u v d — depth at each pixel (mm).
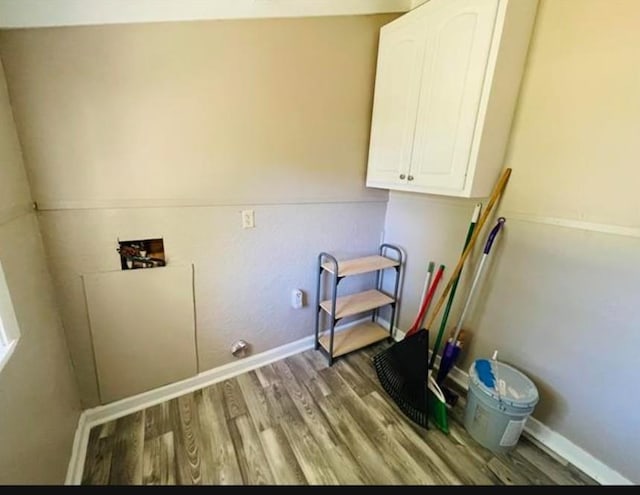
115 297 1465
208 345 1796
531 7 1244
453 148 1427
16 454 856
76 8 1120
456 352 1728
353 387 1853
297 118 1704
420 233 2055
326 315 2252
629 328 1183
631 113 1091
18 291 1013
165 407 1659
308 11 1553
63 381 1307
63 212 1279
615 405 1248
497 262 1605
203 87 1427
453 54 1354
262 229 1783
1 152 1009
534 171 1393
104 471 1304
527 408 1307
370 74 1836
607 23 1106
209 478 1289
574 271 1312
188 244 1584
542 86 1313
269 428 1544
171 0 1260
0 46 1054
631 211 1130
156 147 1396
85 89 1214
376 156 1878
